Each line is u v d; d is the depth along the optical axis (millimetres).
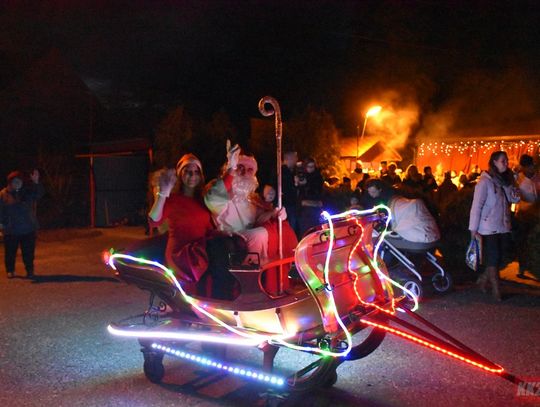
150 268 4949
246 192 5340
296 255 4355
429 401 4809
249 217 5371
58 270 11102
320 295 4363
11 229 10320
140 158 19938
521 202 9578
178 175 5375
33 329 7152
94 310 8008
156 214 5035
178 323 5125
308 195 9617
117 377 5527
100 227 18688
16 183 10320
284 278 4996
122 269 5207
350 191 11312
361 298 4977
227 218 5309
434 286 8500
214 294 5086
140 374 5598
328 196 10906
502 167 7859
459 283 9055
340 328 4418
